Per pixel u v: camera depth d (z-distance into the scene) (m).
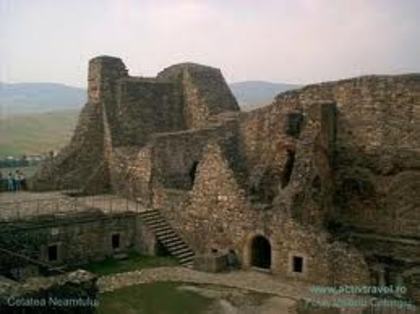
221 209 36.47
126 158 43.12
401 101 36.91
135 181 42.12
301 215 34.81
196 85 49.03
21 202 38.84
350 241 37.41
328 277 31.77
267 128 41.47
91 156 45.59
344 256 31.11
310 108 37.28
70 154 44.81
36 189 43.81
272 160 40.69
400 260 34.91
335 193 39.56
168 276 33.72
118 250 38.00
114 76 47.09
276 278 33.47
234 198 35.78
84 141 45.25
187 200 38.28
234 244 35.91
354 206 38.88
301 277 32.91
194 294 30.75
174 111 49.69
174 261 36.72
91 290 23.95
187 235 38.38
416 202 36.47
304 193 34.94
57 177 44.22
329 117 38.34
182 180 42.16
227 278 33.47
